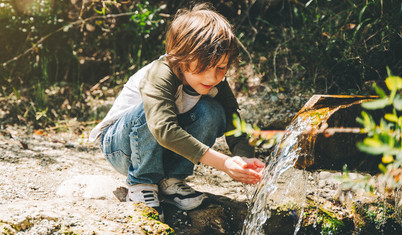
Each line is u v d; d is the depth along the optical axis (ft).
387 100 3.47
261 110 11.99
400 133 3.89
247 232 6.59
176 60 6.46
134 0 15.35
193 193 7.51
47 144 11.13
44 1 14.98
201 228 7.11
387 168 4.12
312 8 13.52
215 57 6.24
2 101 13.67
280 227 6.76
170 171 7.50
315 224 6.83
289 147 6.01
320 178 8.60
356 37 11.77
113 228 6.20
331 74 12.36
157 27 15.52
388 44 10.91
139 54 15.17
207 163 6.32
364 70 11.43
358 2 11.68
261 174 6.45
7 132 11.85
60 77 15.31
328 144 5.79
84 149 11.04
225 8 15.56
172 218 7.27
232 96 7.58
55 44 15.38
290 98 12.29
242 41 14.84
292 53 13.64
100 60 15.53
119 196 7.79
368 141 3.36
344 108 5.75
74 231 5.96
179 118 7.15
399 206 6.86
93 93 14.57
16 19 15.02
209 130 7.11
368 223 6.92
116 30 15.69
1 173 8.40
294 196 6.97
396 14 10.75
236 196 8.33
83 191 7.70
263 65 13.71
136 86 7.27
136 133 6.88
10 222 5.84
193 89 7.02
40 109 13.11
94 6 15.42
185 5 15.62
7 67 14.96
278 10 15.23
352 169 5.98
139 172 7.18
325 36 12.75
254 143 5.73
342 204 7.45
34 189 7.86
